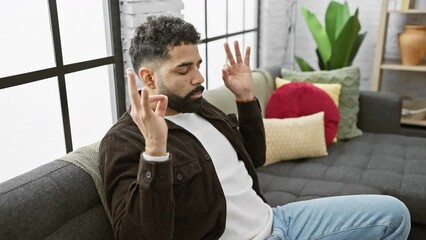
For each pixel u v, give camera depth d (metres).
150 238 0.85
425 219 1.64
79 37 1.49
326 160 2.01
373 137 2.34
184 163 1.03
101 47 1.60
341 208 1.26
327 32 2.76
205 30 2.32
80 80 1.51
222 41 2.54
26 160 1.31
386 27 2.92
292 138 1.97
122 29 1.63
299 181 1.78
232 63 1.37
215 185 1.08
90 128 1.59
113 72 1.66
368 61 3.27
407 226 1.21
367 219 1.21
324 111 2.16
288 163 2.00
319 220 1.25
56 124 1.41
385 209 1.22
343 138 2.29
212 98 1.76
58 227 0.92
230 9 2.62
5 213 0.81
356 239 1.21
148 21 1.07
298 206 1.33
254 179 1.34
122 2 1.59
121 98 1.70
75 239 0.94
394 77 3.25
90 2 1.52
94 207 1.03
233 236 1.11
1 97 1.20
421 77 3.17
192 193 1.03
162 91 1.06
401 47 2.84
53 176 0.95
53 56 1.37
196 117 1.22
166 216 0.86
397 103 2.38
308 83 2.24
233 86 1.35
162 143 0.83
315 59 3.40
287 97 2.14
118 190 0.95
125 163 0.97
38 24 1.30
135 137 1.00
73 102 1.49
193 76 1.06
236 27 2.75
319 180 1.80
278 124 1.98
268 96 2.28
